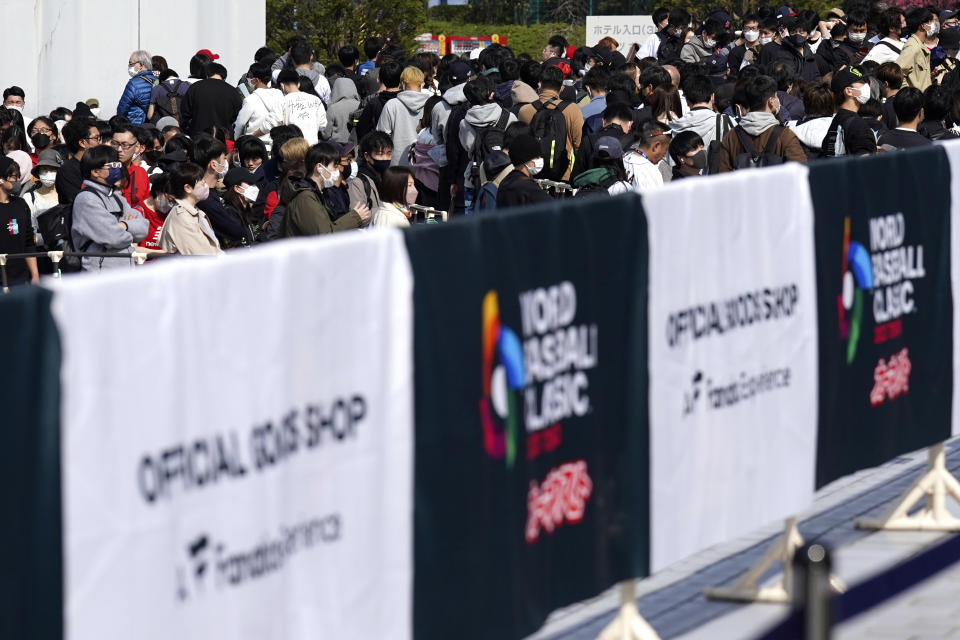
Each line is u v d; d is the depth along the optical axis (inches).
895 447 642.8
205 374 327.0
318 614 364.8
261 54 1777.8
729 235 520.1
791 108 1355.8
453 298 399.9
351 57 1834.4
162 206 1098.1
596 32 3651.6
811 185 565.3
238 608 339.6
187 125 1583.4
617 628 505.7
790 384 561.3
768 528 701.9
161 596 317.7
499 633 425.7
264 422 344.2
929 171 650.2
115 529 305.3
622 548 482.9
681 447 504.4
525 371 429.7
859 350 607.8
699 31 1968.5
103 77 2252.7
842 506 737.6
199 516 327.0
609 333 467.5
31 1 2182.6
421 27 4532.5
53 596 293.4
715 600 594.9
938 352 669.3
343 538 371.6
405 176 973.2
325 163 990.4
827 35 1988.2
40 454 289.9
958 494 692.1
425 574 397.1
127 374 306.3
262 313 342.3
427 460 394.3
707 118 1245.7
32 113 2196.1
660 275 486.6
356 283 370.3
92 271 1061.8
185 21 2357.3
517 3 6220.5
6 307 281.6
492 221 413.7
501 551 424.2
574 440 454.9
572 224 446.3
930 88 1302.9
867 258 607.8
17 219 1171.9
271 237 1069.8
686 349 502.3
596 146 1047.6
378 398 379.2
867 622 560.4
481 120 1251.2
